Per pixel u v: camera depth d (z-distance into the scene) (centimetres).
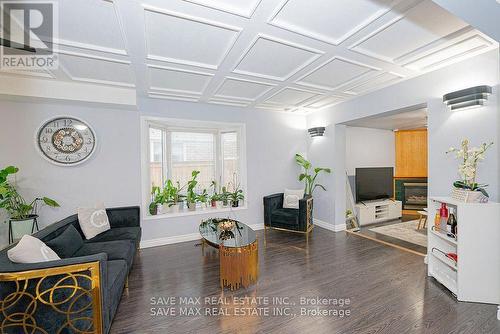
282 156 496
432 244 264
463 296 217
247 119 459
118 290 195
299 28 193
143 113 374
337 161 454
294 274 275
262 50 227
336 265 298
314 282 256
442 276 249
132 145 366
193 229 409
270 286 249
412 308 208
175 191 407
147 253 346
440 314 199
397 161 619
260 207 473
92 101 312
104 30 188
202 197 431
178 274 279
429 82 288
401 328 183
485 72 241
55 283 153
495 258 211
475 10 142
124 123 361
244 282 245
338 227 455
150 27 186
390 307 210
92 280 159
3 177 260
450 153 270
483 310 204
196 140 467
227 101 403
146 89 333
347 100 407
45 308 152
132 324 191
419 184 596
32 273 148
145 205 377
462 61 258
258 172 471
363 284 251
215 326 188
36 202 312
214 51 229
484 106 242
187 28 189
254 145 466
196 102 407
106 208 334
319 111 479
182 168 454
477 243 214
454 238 234
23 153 306
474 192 223
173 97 373
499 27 158
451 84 268
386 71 283
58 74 274
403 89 317
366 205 526
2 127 298
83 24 180
